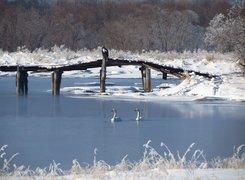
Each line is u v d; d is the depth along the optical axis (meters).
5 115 53.47
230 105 62.16
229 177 20.83
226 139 40.50
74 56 112.56
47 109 58.00
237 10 86.50
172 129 45.19
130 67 118.50
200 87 71.19
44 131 43.97
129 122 49.34
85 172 23.14
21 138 40.88
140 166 24.36
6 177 22.30
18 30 160.62
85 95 73.12
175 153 35.25
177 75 75.12
